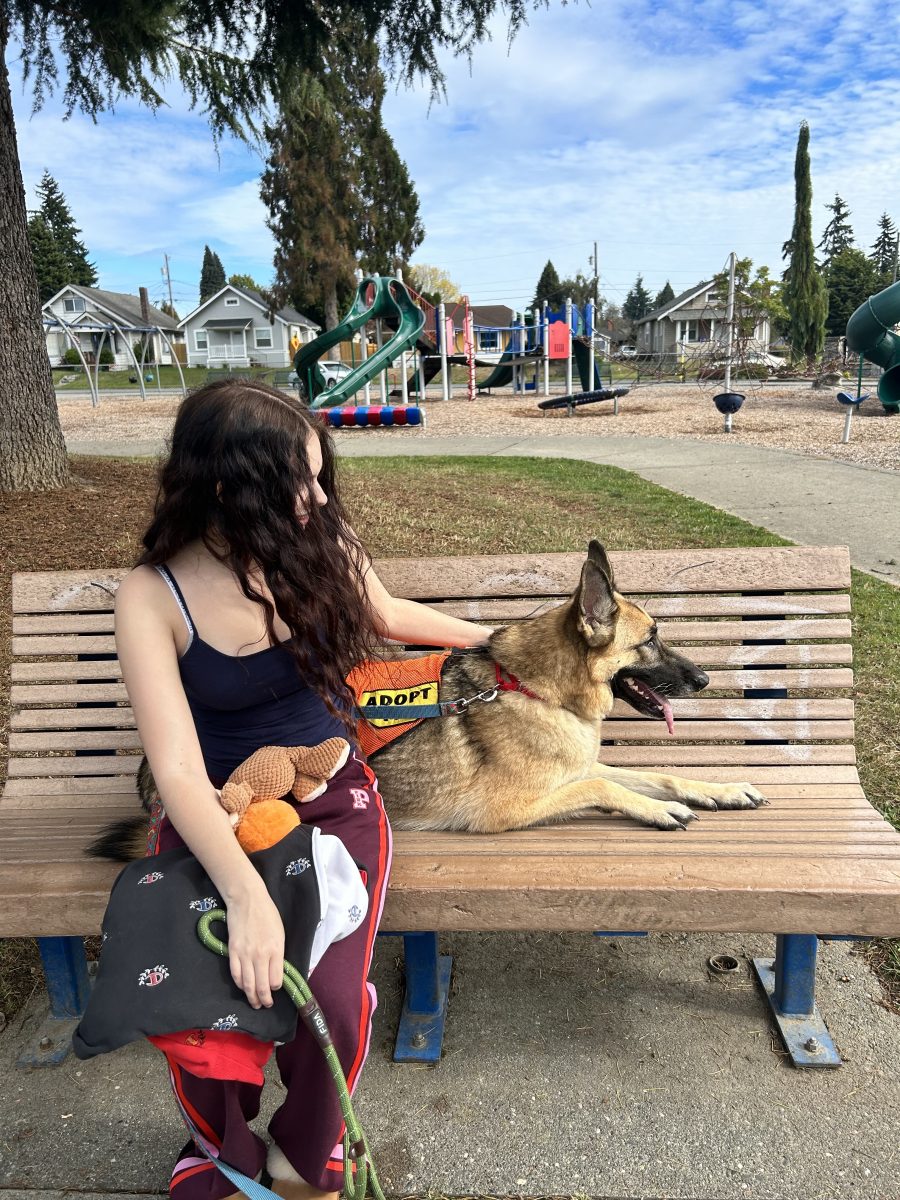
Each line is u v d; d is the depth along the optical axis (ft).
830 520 28.71
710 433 60.44
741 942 9.52
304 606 6.26
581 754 8.80
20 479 29.78
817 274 148.46
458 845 8.00
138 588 6.11
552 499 32.37
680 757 9.95
